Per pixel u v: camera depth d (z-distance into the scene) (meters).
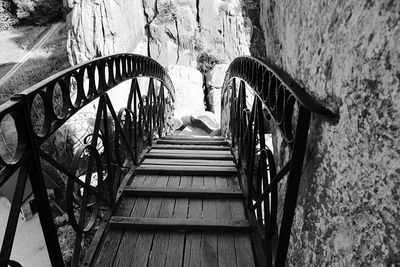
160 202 2.71
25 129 1.28
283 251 1.54
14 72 16.14
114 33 12.91
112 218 2.38
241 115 3.22
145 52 14.34
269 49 2.65
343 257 1.09
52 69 16.09
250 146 2.60
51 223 1.48
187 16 13.89
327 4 1.33
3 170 1.13
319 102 1.36
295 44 1.77
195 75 12.75
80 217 1.94
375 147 0.94
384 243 0.88
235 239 2.24
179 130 10.32
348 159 1.10
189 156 4.00
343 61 1.17
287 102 1.54
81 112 9.98
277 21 2.27
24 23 19.50
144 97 4.19
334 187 1.20
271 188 1.72
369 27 1.00
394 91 0.87
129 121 3.23
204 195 2.77
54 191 12.02
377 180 0.93
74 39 13.23
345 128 1.14
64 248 7.74
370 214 0.95
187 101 11.78
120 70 2.90
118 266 2.03
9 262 1.07
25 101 1.26
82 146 1.91
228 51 14.23
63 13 19.08
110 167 2.44
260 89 2.21
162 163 3.66
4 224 12.29
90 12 12.77
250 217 2.38
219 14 13.98
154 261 2.07
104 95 2.36
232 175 3.25
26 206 12.05
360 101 1.04
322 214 1.29
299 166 1.41
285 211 1.47
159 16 14.04
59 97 10.64
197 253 2.13
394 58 0.87
